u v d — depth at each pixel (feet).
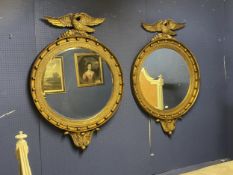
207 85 9.64
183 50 9.00
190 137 9.34
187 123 9.29
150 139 8.56
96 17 7.68
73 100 7.30
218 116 9.89
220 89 9.89
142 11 8.39
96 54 7.59
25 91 6.84
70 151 7.36
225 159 9.98
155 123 8.66
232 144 10.12
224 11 9.89
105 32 7.80
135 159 8.30
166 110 8.73
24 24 6.83
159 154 8.73
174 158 9.02
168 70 8.75
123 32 8.08
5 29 6.64
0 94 6.59
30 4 6.89
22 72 6.81
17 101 6.76
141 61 8.29
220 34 9.84
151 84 8.47
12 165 6.70
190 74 9.12
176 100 8.89
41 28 7.00
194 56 9.24
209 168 7.01
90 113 7.52
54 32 7.14
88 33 7.54
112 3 7.91
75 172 7.41
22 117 6.80
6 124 6.64
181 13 9.10
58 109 7.13
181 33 9.11
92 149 7.64
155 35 8.60
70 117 7.26
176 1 9.00
